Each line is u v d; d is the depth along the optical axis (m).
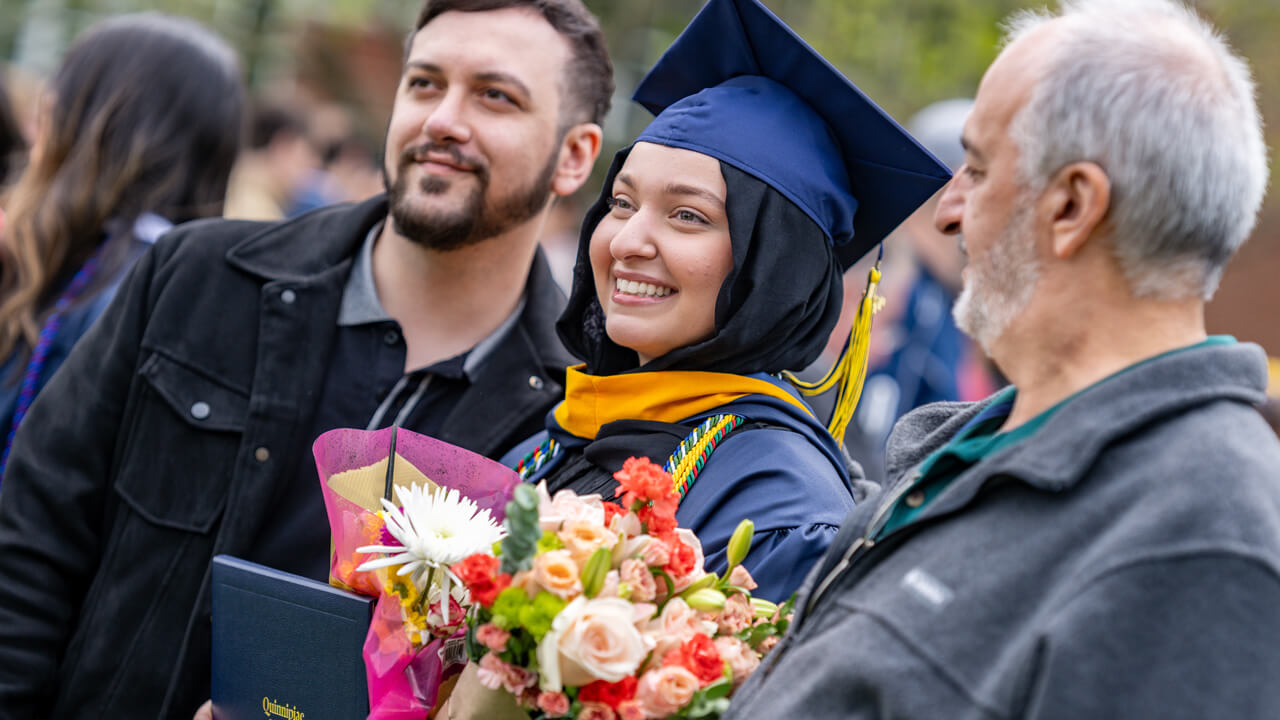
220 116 4.86
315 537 3.81
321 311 3.99
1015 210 2.28
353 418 3.95
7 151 5.73
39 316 4.44
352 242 4.12
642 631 2.51
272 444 3.82
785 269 3.23
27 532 3.86
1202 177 2.14
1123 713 1.90
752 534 2.68
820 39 17.77
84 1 17.66
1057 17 2.38
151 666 3.76
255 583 3.16
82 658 3.80
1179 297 2.21
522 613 2.39
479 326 4.07
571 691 2.45
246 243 4.09
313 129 11.43
